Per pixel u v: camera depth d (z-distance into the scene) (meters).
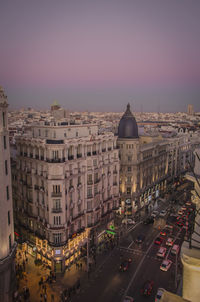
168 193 140.00
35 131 75.81
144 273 66.56
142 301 56.06
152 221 99.25
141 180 111.81
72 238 69.94
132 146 104.31
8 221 54.84
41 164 68.56
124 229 92.38
